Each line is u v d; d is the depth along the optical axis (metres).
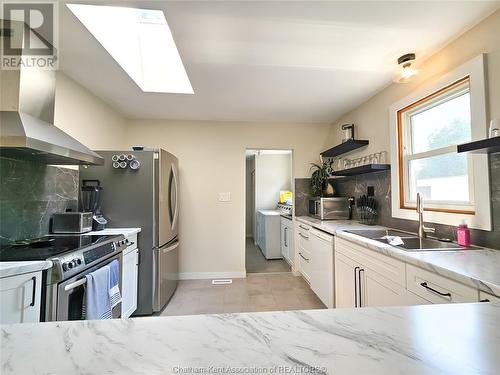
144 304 2.45
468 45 1.63
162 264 2.56
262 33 1.67
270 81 2.37
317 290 2.70
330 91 2.60
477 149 1.29
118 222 2.45
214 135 3.63
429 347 0.48
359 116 3.01
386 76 2.28
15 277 1.16
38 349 0.47
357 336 0.52
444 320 0.59
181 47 1.82
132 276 2.31
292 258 3.85
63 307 1.34
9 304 1.13
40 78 1.70
